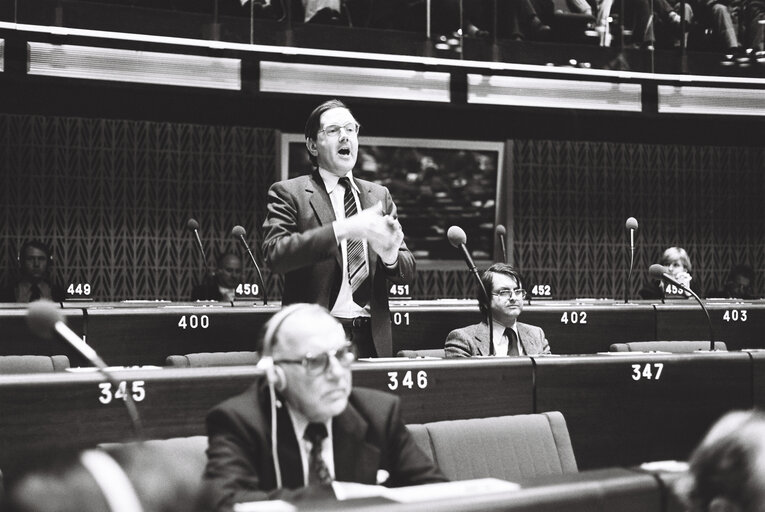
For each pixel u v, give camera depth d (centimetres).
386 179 1090
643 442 361
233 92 945
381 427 234
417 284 1098
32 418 258
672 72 1045
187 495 99
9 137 983
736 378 381
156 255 1024
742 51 1054
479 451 283
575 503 146
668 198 1170
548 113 1118
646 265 1162
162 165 1030
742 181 1188
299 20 938
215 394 276
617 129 1162
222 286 880
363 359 335
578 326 637
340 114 380
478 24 998
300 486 218
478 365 329
